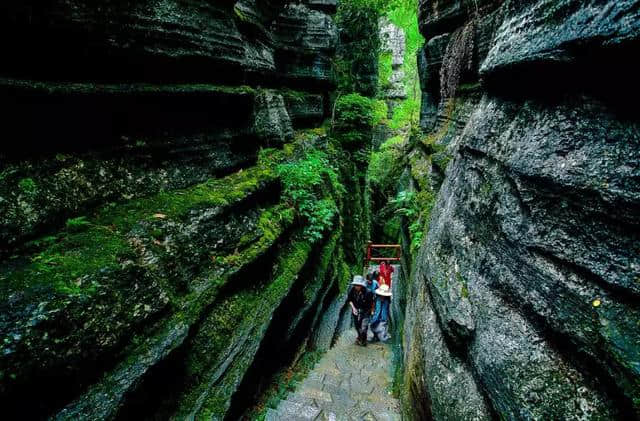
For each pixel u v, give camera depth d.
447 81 8.34
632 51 1.66
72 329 2.30
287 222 5.93
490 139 3.16
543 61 2.24
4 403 1.91
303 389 5.60
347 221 13.48
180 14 4.10
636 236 1.64
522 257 2.32
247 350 4.00
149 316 2.88
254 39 8.40
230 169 5.25
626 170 1.70
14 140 2.66
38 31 2.72
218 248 4.08
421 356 3.71
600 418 1.64
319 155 10.42
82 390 2.31
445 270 3.54
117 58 3.39
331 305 9.24
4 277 2.29
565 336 1.87
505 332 2.30
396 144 29.59
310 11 11.86
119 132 3.55
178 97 4.12
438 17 8.98
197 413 3.18
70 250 2.71
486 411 2.36
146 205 3.61
